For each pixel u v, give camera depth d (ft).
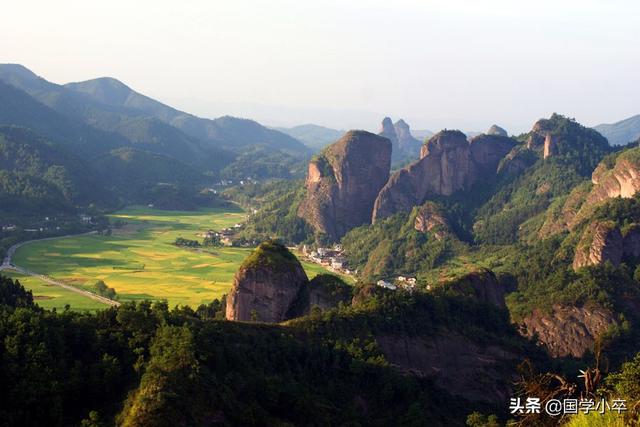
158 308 372.38
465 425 360.28
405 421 332.60
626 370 214.90
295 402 310.45
